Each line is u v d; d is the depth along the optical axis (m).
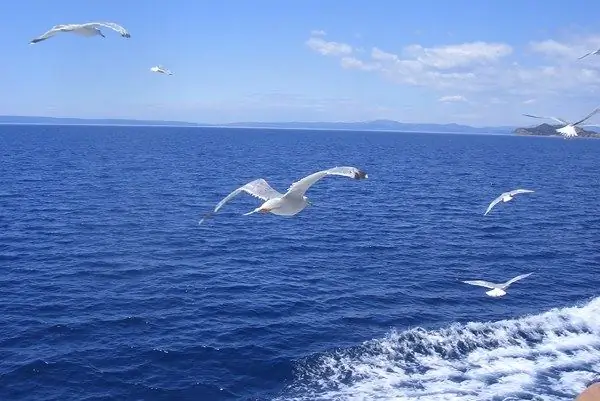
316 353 24.28
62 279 33.28
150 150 148.75
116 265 36.44
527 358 23.97
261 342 25.27
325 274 35.88
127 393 21.03
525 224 53.50
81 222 48.75
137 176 83.81
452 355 24.31
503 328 27.17
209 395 21.05
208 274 35.16
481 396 20.89
